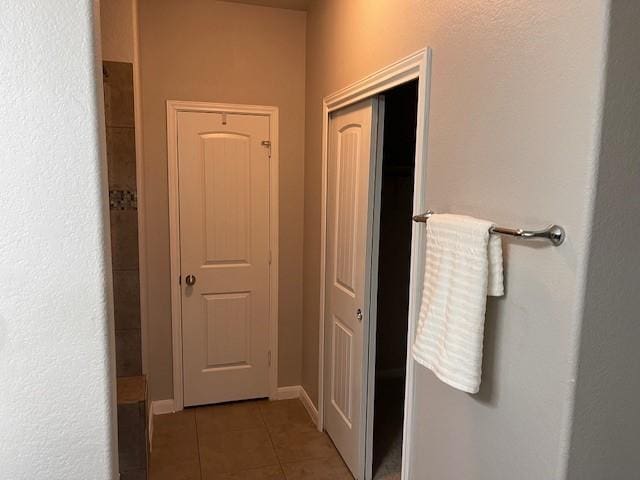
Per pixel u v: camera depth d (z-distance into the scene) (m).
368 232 2.31
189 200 3.10
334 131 2.71
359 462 2.45
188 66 3.00
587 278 1.03
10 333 0.91
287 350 3.44
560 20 1.06
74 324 0.93
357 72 2.29
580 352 1.05
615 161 1.01
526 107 1.17
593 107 0.99
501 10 1.25
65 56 0.88
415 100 3.31
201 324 3.23
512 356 1.23
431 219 1.44
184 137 3.04
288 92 3.21
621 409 1.10
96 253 0.93
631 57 1.00
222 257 3.21
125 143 2.49
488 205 1.32
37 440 0.94
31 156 0.89
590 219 1.01
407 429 1.79
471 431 1.41
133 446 2.22
